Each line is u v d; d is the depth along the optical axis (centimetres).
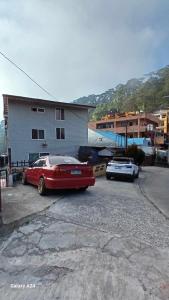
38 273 359
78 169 890
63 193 931
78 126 3466
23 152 2997
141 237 503
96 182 1384
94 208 714
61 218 610
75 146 3422
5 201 784
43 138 3158
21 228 538
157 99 9906
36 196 870
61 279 344
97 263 390
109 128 6438
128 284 334
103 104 12400
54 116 3250
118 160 1653
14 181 1302
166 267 384
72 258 406
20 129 2981
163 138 5944
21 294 311
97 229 540
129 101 10906
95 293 313
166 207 813
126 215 659
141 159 2864
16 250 434
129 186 1298
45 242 468
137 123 5988
